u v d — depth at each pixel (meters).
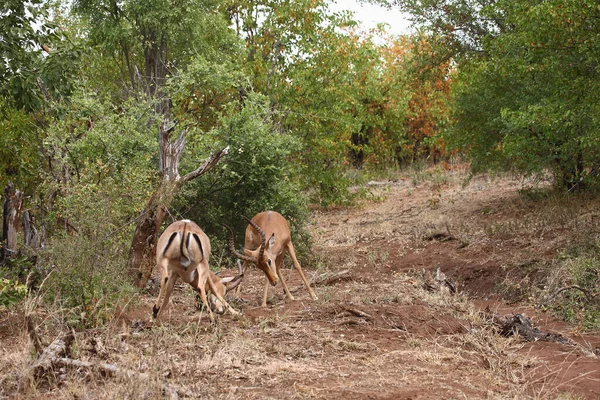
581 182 15.52
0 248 8.86
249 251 9.28
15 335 6.69
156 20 20.52
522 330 7.87
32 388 5.09
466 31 17.17
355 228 18.09
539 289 10.56
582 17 9.96
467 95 16.86
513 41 11.23
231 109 14.08
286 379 5.58
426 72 18.38
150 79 21.73
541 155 14.55
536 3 10.74
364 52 19.91
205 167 10.08
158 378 4.98
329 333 7.25
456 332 7.68
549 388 5.83
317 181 20.56
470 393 5.49
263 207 13.82
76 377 5.32
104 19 20.58
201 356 6.09
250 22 20.27
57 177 10.60
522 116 11.39
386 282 11.45
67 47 10.20
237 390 5.25
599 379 6.09
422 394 5.28
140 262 9.41
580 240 11.91
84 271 7.50
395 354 6.55
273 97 19.16
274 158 14.20
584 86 10.48
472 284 12.09
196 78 17.42
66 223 8.85
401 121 28.73
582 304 9.15
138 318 7.86
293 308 8.59
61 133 11.54
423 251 14.50
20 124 11.64
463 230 15.52
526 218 15.26
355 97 22.77
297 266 9.67
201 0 21.66
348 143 20.91
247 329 7.32
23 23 9.88
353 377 5.73
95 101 12.57
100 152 11.76
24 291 6.97
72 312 7.12
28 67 9.96
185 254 7.61
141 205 9.15
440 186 23.62
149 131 13.51
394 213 19.84
